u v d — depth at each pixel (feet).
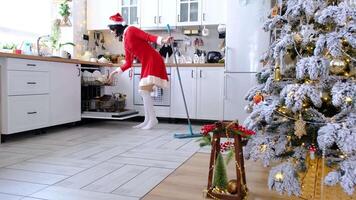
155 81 11.85
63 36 15.01
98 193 5.56
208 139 5.69
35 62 10.63
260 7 12.87
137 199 5.32
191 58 15.23
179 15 14.85
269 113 4.82
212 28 15.26
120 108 14.44
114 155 8.30
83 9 15.88
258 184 6.12
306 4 4.77
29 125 10.51
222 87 13.70
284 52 5.17
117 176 6.54
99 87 15.29
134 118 15.53
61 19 14.47
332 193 4.85
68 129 12.53
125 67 12.86
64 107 12.27
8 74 9.57
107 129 12.63
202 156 8.27
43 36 12.77
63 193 5.53
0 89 9.55
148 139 10.57
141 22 15.42
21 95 10.11
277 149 4.89
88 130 12.35
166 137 10.96
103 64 14.47
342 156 4.54
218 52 14.80
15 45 11.51
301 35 4.89
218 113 13.83
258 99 6.01
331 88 4.52
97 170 6.94
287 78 5.73
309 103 4.83
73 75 12.76
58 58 11.61
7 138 10.42
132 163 7.55
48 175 6.53
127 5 15.61
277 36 7.45
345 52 4.38
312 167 5.02
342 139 3.96
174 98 14.40
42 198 5.28
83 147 9.21
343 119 4.38
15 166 7.14
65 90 12.29
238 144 5.34
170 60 15.35
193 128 13.06
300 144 5.08
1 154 8.23
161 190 5.76
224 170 5.59
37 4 13.62
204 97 13.97
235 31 13.23
